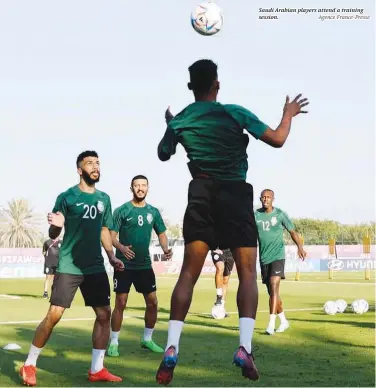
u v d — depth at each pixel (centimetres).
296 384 1048
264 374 1136
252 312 725
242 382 1065
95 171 1144
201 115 737
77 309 2548
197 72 754
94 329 1121
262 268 1773
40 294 3638
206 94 754
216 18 950
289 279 5425
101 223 1152
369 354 1357
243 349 710
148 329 1445
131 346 1509
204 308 2650
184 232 749
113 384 1073
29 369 1070
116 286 1405
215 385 1041
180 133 741
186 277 737
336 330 1764
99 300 1114
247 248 738
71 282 1112
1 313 2362
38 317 2200
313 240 8894
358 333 1698
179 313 726
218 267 2186
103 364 1215
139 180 1470
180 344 1523
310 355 1345
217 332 1775
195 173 748
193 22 959
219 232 738
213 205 733
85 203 1131
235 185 736
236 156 739
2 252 6762
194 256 741
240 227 733
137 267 1424
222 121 731
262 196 1798
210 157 734
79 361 1289
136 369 1213
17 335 1683
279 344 1509
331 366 1216
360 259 7575
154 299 1441
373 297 3238
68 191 1145
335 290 3853
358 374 1135
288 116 741
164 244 1534
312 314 2261
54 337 1642
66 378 1125
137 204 1466
